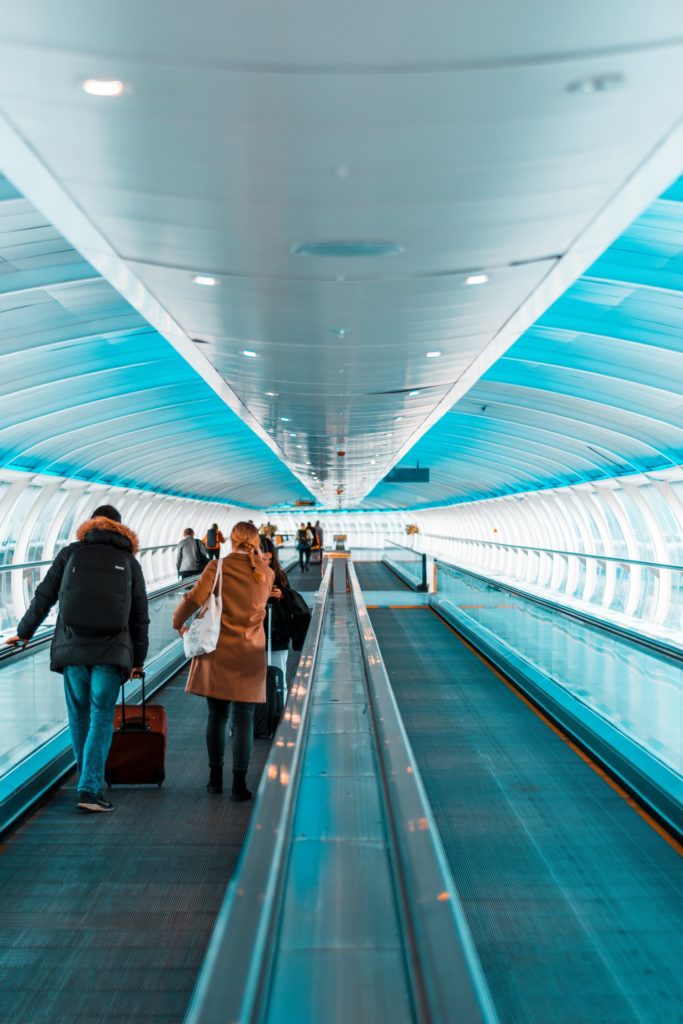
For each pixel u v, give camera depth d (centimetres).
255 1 303
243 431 2458
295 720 421
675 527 2738
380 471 3375
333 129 406
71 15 315
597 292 1075
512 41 329
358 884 340
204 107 387
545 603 1007
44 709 705
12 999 363
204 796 621
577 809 632
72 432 1967
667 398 1561
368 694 578
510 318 846
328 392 1307
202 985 201
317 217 528
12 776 600
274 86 366
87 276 984
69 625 570
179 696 989
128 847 528
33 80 366
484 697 1031
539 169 458
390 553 3850
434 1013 197
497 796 663
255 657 609
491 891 492
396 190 485
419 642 1512
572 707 859
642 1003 378
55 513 2738
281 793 321
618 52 337
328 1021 251
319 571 3656
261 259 619
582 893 489
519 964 410
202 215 529
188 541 1978
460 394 1433
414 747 805
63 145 433
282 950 290
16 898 459
